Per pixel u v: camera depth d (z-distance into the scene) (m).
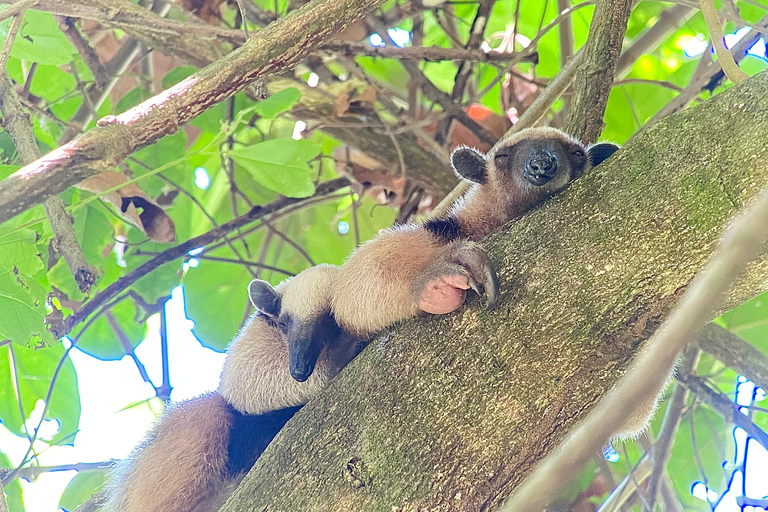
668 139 1.52
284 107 1.70
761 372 1.87
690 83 1.98
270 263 2.35
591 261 1.52
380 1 1.57
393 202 2.22
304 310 1.75
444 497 1.53
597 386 1.53
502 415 1.53
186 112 1.54
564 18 2.09
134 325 2.17
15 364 1.94
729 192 1.49
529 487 1.30
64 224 1.81
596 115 1.81
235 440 1.79
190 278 2.27
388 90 2.21
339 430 1.55
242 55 1.55
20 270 1.81
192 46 1.98
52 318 1.89
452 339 1.54
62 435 2.07
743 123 1.50
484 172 1.78
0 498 1.63
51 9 1.65
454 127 2.21
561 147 1.77
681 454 2.11
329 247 2.35
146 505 1.75
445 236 1.69
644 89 2.21
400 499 1.53
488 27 2.33
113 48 2.14
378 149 2.12
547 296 1.53
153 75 2.13
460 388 1.53
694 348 1.92
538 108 1.94
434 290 1.54
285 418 1.79
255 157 1.69
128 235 2.13
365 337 1.67
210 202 2.31
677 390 1.94
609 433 1.28
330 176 2.32
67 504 2.04
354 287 1.65
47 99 2.07
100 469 1.96
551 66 2.27
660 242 1.51
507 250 1.55
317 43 1.57
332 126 2.08
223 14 2.09
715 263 1.25
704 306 1.24
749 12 2.18
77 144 1.52
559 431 1.54
